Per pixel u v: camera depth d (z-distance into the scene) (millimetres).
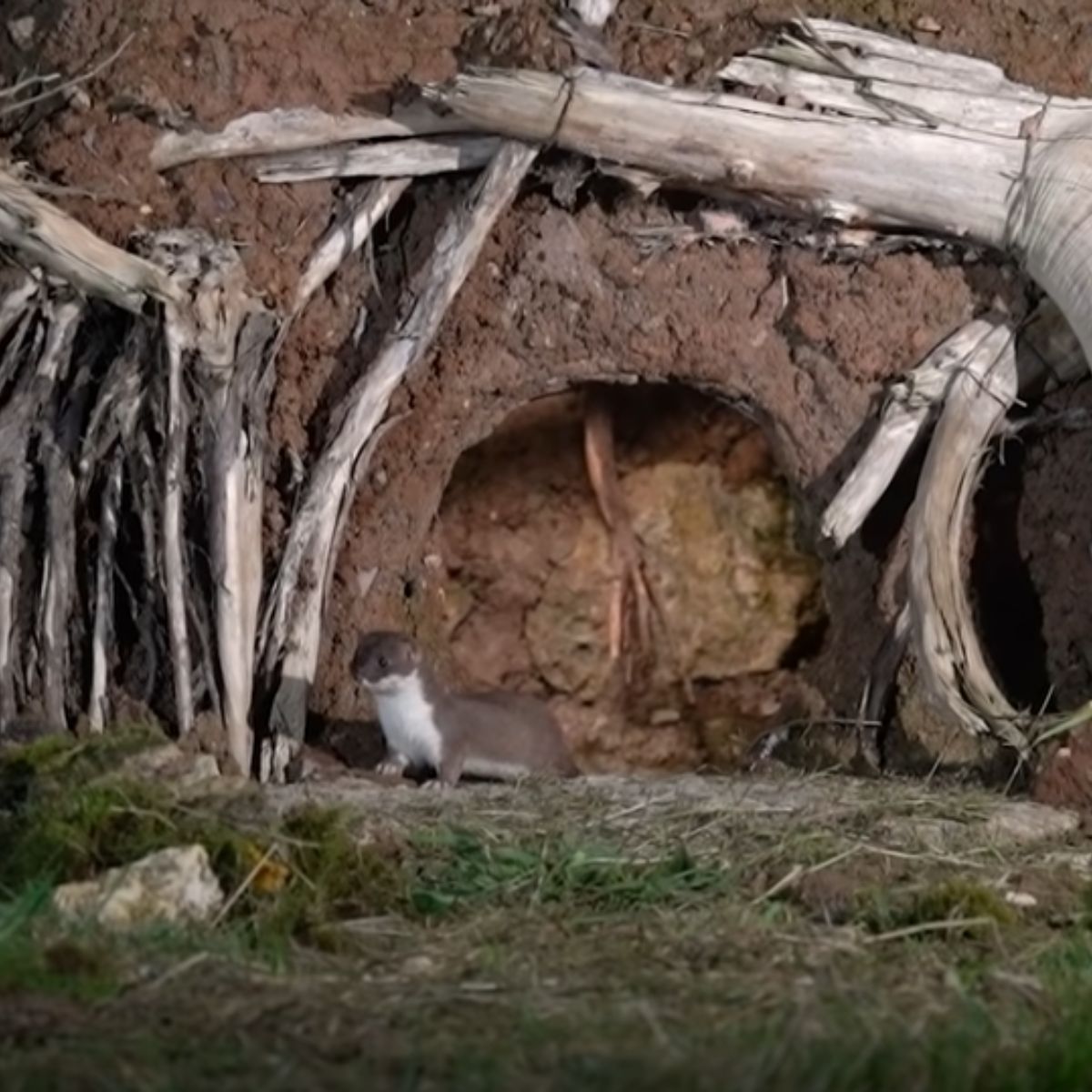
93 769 8172
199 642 9445
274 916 7035
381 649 9508
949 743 9805
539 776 9562
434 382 9867
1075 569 9844
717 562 12562
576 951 6840
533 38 9586
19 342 9469
